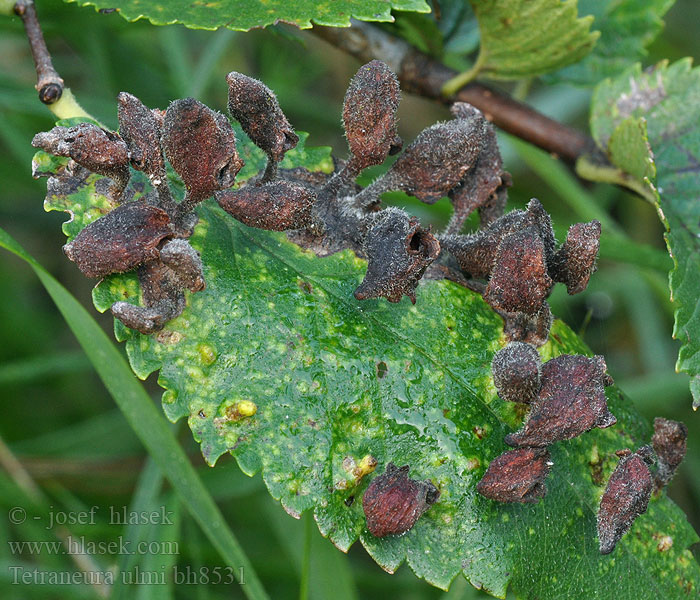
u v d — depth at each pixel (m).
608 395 0.29
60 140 0.27
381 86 0.28
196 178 0.27
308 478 0.27
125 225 0.27
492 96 0.32
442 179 0.28
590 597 0.28
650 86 0.31
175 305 0.27
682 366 0.28
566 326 0.29
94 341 0.29
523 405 0.28
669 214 0.30
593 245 0.27
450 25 0.32
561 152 0.32
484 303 0.29
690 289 0.29
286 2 0.28
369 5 0.28
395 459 0.28
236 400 0.27
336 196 0.28
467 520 0.28
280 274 0.28
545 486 0.28
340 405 0.28
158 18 0.28
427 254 0.27
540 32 0.30
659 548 0.29
